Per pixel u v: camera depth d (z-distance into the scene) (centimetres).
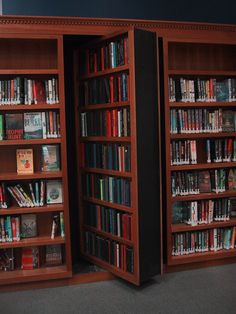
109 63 352
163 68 363
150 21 358
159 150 349
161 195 357
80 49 386
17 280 346
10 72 338
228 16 445
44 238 359
